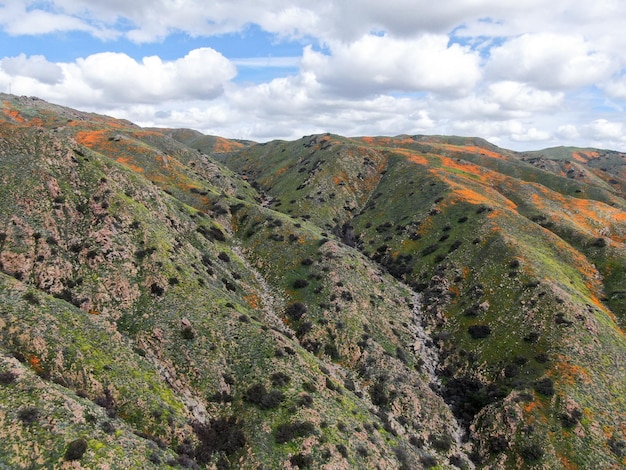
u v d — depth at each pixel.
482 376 58.34
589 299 72.06
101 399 31.16
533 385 52.22
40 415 25.09
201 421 36.34
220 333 46.78
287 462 33.56
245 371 43.25
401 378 55.59
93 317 39.59
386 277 84.81
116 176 66.56
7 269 42.28
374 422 44.75
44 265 44.72
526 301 66.19
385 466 37.97
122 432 28.17
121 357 36.59
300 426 36.81
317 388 43.84
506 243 81.62
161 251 54.66
